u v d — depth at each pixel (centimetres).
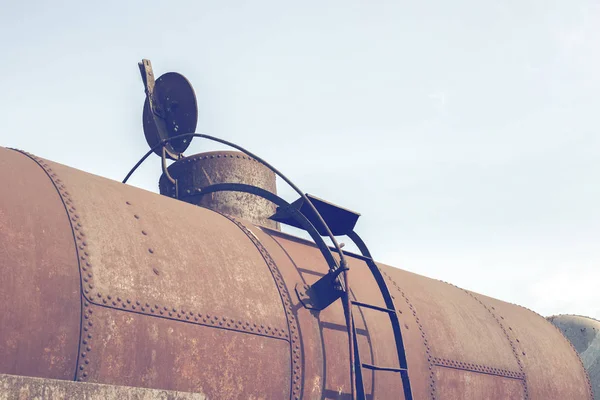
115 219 682
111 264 639
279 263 814
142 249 677
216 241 769
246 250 793
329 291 804
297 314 775
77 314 596
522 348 1076
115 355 610
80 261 618
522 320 1152
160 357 638
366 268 949
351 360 757
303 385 748
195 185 998
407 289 977
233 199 989
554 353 1136
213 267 729
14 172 646
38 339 570
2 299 557
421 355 897
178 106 1070
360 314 851
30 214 613
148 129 1085
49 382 506
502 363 1016
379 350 841
